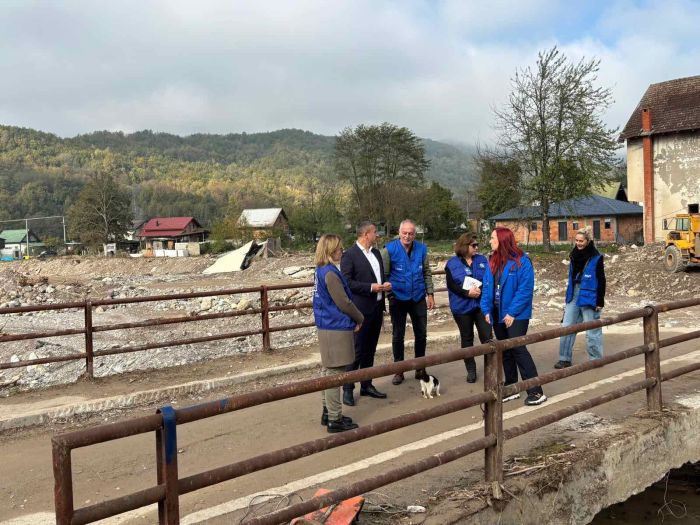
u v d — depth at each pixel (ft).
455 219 221.05
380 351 31.99
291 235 219.82
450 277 24.52
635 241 161.07
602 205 166.91
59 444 7.72
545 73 103.24
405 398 23.02
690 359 27.40
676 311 47.44
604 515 19.60
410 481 14.32
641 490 16.76
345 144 234.58
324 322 19.06
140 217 484.33
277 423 20.40
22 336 25.08
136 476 16.24
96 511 8.04
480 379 25.81
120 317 63.31
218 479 9.23
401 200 209.36
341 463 16.12
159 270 164.96
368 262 22.50
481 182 119.85
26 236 367.86
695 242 68.59
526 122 105.09
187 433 19.51
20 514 14.15
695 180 111.04
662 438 17.30
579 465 14.76
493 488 12.91
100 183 301.63
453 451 12.25
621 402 20.56
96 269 176.55
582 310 26.58
